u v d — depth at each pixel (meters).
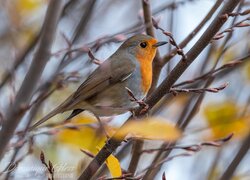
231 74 11.82
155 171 8.96
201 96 9.11
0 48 12.19
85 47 8.34
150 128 5.12
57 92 10.75
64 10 11.26
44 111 10.55
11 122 5.70
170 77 7.18
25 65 10.14
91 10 10.75
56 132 7.72
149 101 7.29
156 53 9.94
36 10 12.63
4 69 11.64
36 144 8.85
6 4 12.50
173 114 10.62
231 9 7.15
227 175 9.36
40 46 5.90
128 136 7.25
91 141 8.73
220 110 9.70
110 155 7.46
